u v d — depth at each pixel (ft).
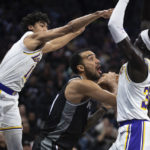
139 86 13.19
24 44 15.99
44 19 17.22
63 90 15.20
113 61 46.83
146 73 13.05
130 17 51.11
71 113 14.87
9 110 16.40
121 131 13.60
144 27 15.02
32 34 15.96
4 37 44.04
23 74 16.35
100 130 29.35
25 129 25.88
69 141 15.05
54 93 36.86
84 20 14.97
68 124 14.87
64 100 14.97
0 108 16.30
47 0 57.36
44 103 34.71
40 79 38.75
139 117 13.29
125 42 12.69
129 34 49.73
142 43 13.26
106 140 27.30
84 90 14.75
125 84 13.47
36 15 17.11
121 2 12.98
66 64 42.06
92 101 17.72
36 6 54.95
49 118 15.23
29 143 22.95
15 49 16.30
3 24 45.73
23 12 50.80
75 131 15.02
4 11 49.14
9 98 16.33
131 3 50.90
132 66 12.96
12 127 16.46
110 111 29.84
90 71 15.66
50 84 37.78
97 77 15.93
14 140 16.62
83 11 59.41
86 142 28.99
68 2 59.31
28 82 36.50
